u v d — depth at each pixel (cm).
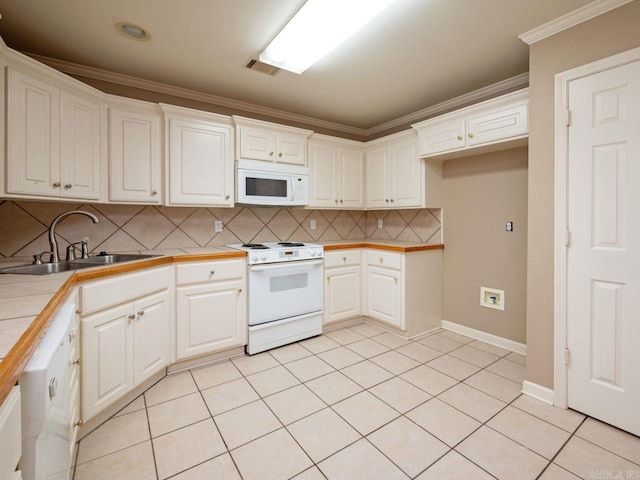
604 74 164
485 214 284
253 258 253
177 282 224
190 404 189
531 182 193
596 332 170
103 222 243
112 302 171
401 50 212
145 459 145
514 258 265
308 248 285
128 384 183
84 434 160
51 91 180
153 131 239
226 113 299
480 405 187
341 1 160
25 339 71
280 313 272
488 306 284
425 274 305
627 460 143
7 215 209
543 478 134
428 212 334
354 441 157
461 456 147
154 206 266
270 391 204
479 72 243
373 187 355
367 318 342
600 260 168
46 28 184
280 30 187
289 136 301
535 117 191
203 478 135
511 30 189
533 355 195
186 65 230
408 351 266
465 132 258
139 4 164
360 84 263
